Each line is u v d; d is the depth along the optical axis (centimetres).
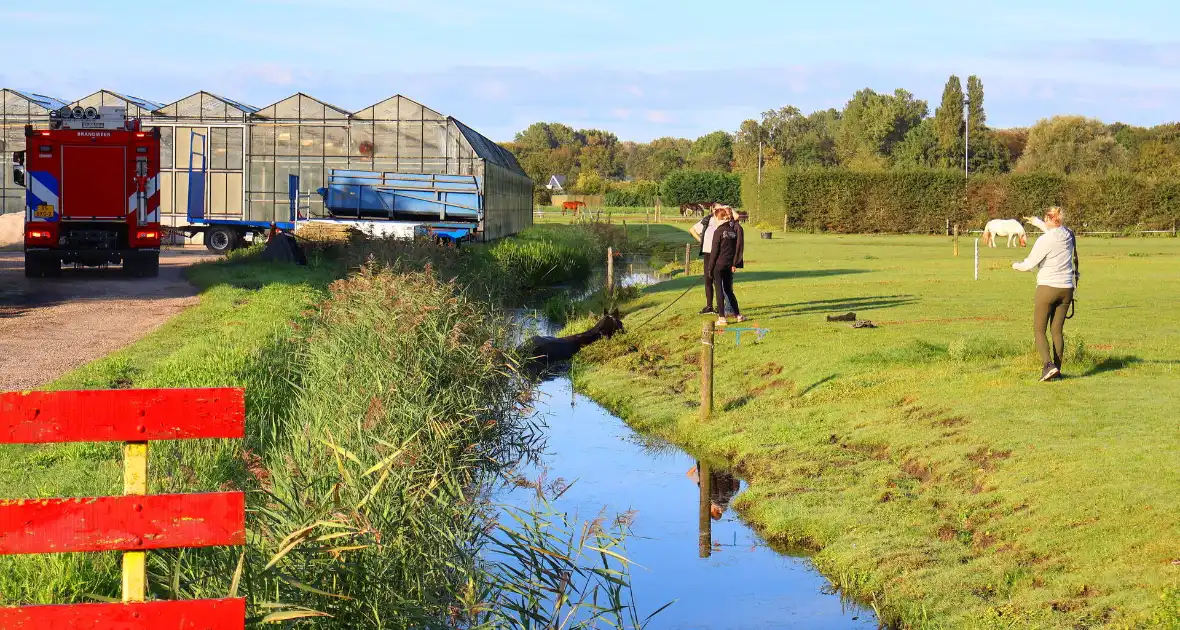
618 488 931
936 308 1695
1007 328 1425
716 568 732
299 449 714
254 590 443
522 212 4903
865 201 5509
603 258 3606
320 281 2234
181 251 3681
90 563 540
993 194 5466
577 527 794
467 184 3453
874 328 1473
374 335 1090
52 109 3888
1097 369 1122
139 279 2323
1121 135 11469
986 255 3325
